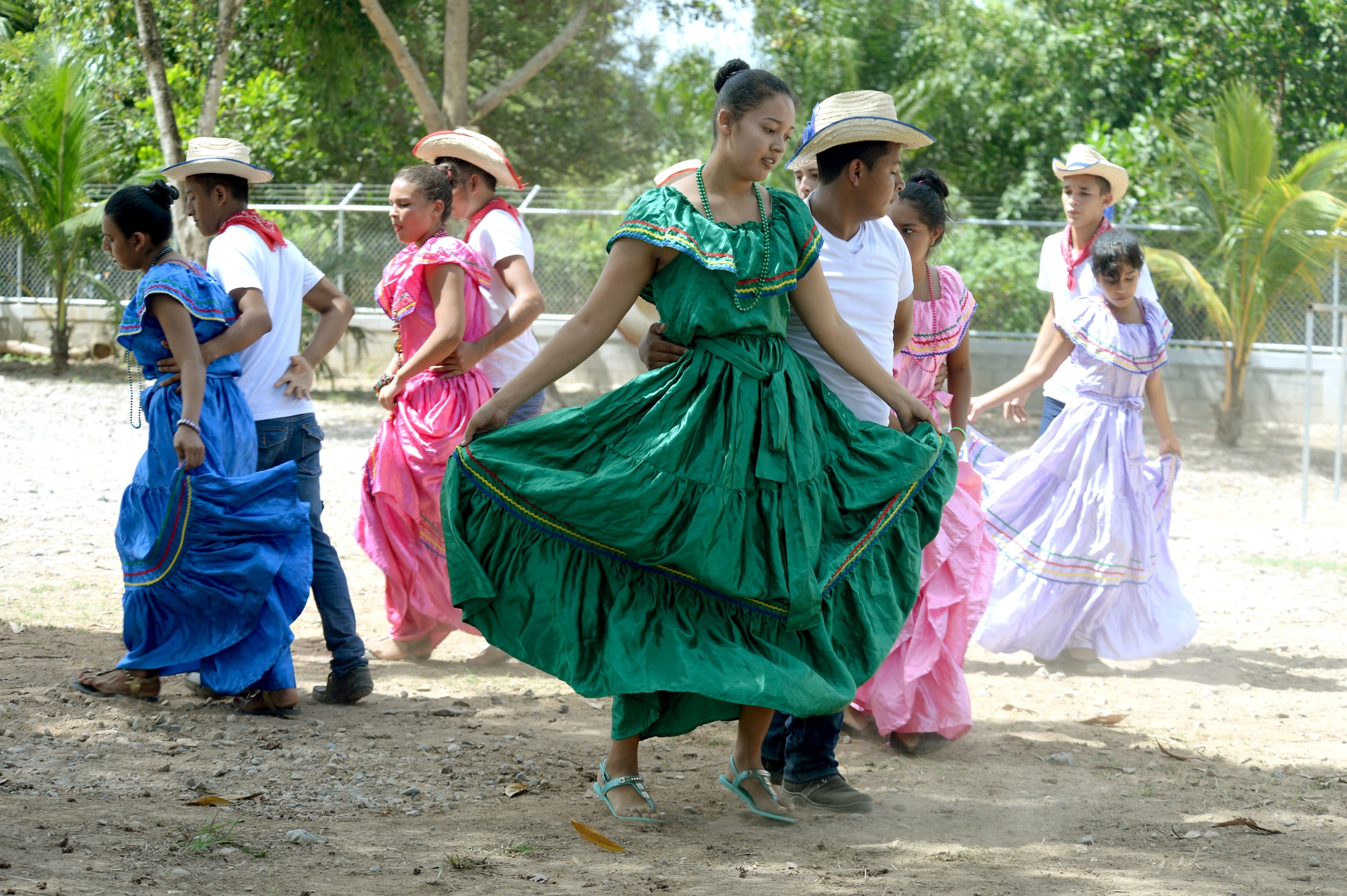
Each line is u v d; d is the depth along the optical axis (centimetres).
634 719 364
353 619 496
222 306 466
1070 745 476
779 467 352
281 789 387
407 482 557
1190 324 1672
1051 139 2078
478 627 360
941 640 450
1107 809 399
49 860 314
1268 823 387
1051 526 595
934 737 458
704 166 363
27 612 612
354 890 309
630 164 2252
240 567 459
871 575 374
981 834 373
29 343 1941
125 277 1917
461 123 1692
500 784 405
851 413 387
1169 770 445
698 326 350
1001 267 1692
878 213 405
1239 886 330
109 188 1928
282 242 509
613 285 354
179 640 469
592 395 1777
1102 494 590
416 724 471
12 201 1745
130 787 379
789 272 357
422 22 2095
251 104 2023
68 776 384
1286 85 2056
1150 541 595
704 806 393
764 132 349
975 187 2158
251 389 488
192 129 2014
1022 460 611
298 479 498
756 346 357
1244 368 1522
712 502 345
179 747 420
